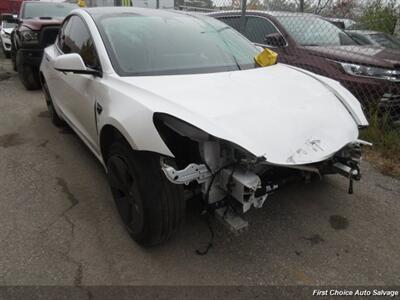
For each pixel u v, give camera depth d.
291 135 2.14
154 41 2.96
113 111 2.36
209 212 2.29
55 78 4.04
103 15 3.20
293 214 2.90
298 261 2.39
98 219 2.80
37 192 3.18
